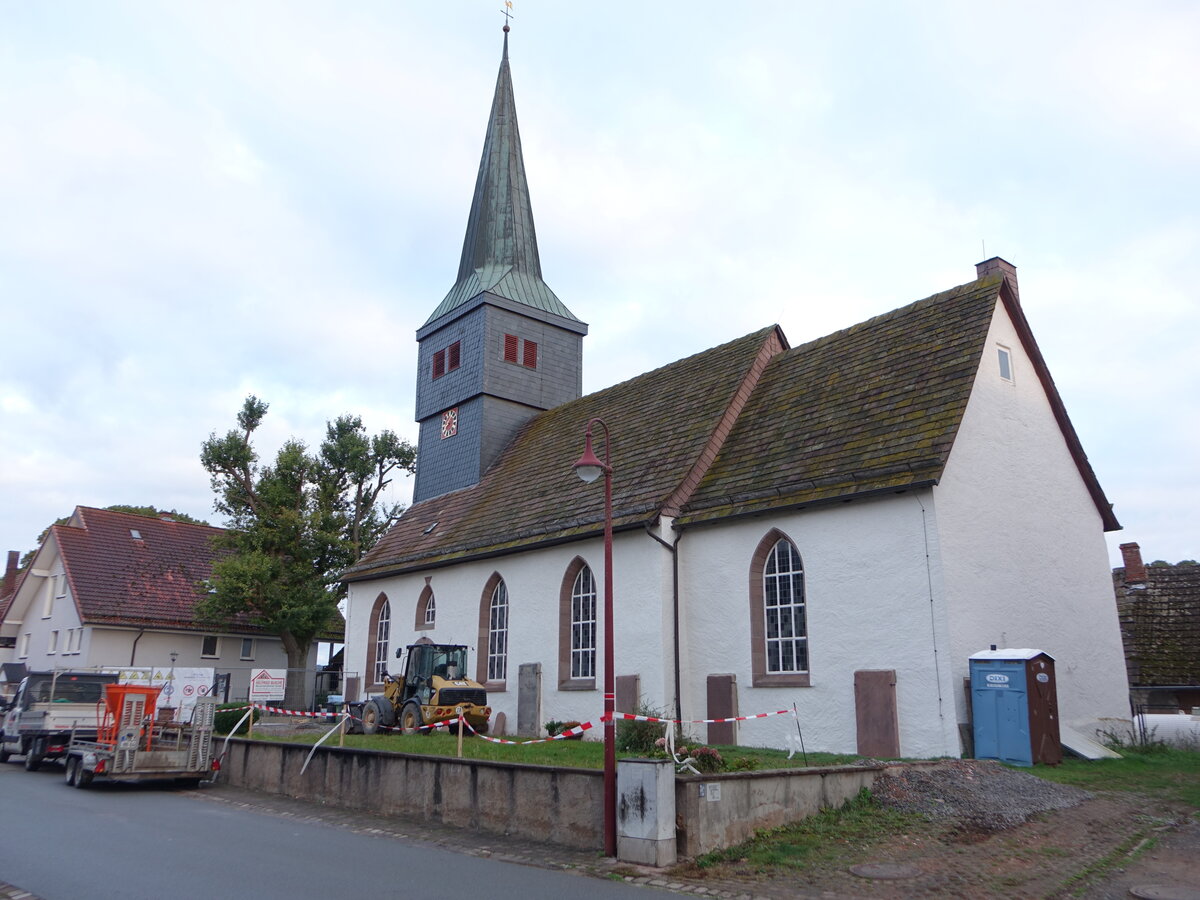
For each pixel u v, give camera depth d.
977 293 20.44
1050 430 20.95
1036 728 15.25
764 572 19.64
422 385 37.41
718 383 25.45
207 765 18.47
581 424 30.39
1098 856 9.73
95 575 41.69
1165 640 25.08
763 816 11.01
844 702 17.34
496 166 38.72
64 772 21.70
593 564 22.98
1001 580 17.94
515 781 12.44
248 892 8.85
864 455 18.33
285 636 40.06
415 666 24.38
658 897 8.83
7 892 8.81
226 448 39.12
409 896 8.73
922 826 11.14
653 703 20.27
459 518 30.73
